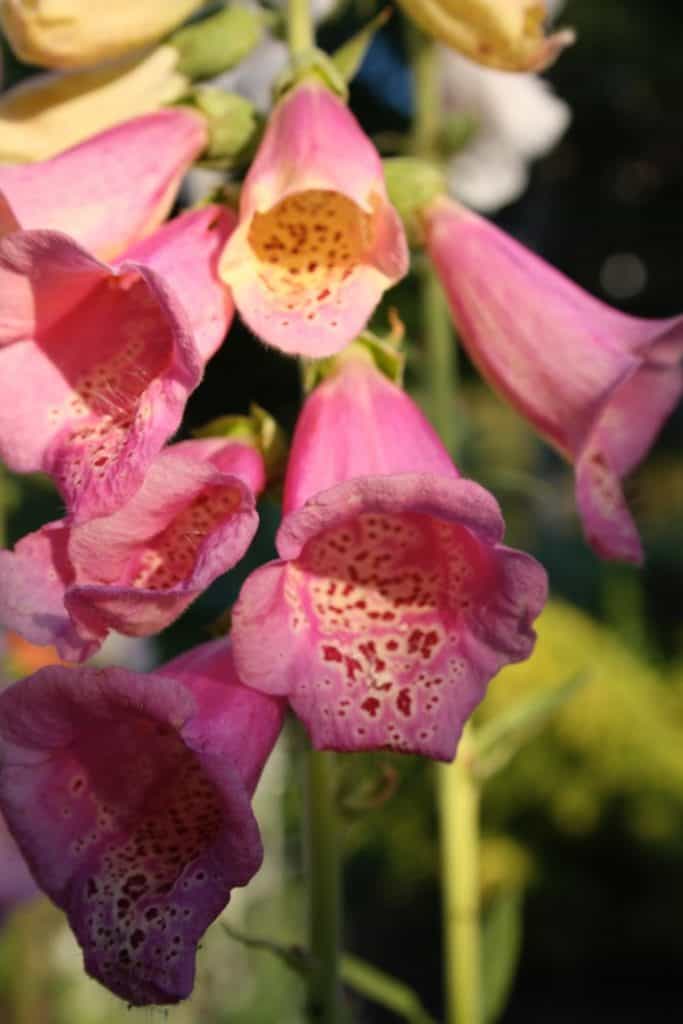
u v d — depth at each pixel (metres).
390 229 0.28
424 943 1.13
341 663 0.28
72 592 0.27
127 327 0.29
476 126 0.52
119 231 0.30
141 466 0.27
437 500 0.27
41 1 0.30
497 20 0.32
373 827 1.00
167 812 0.28
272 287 0.29
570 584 1.28
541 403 0.32
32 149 0.31
